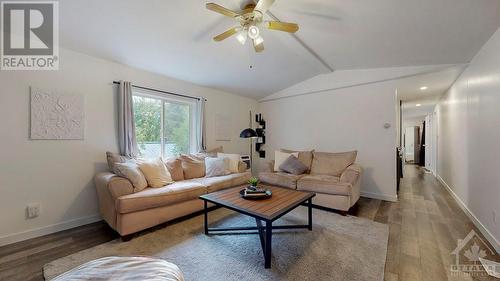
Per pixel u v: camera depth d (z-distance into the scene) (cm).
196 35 264
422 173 682
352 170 326
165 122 378
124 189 232
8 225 221
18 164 227
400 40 264
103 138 291
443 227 261
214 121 457
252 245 217
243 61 352
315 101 470
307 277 167
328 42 290
